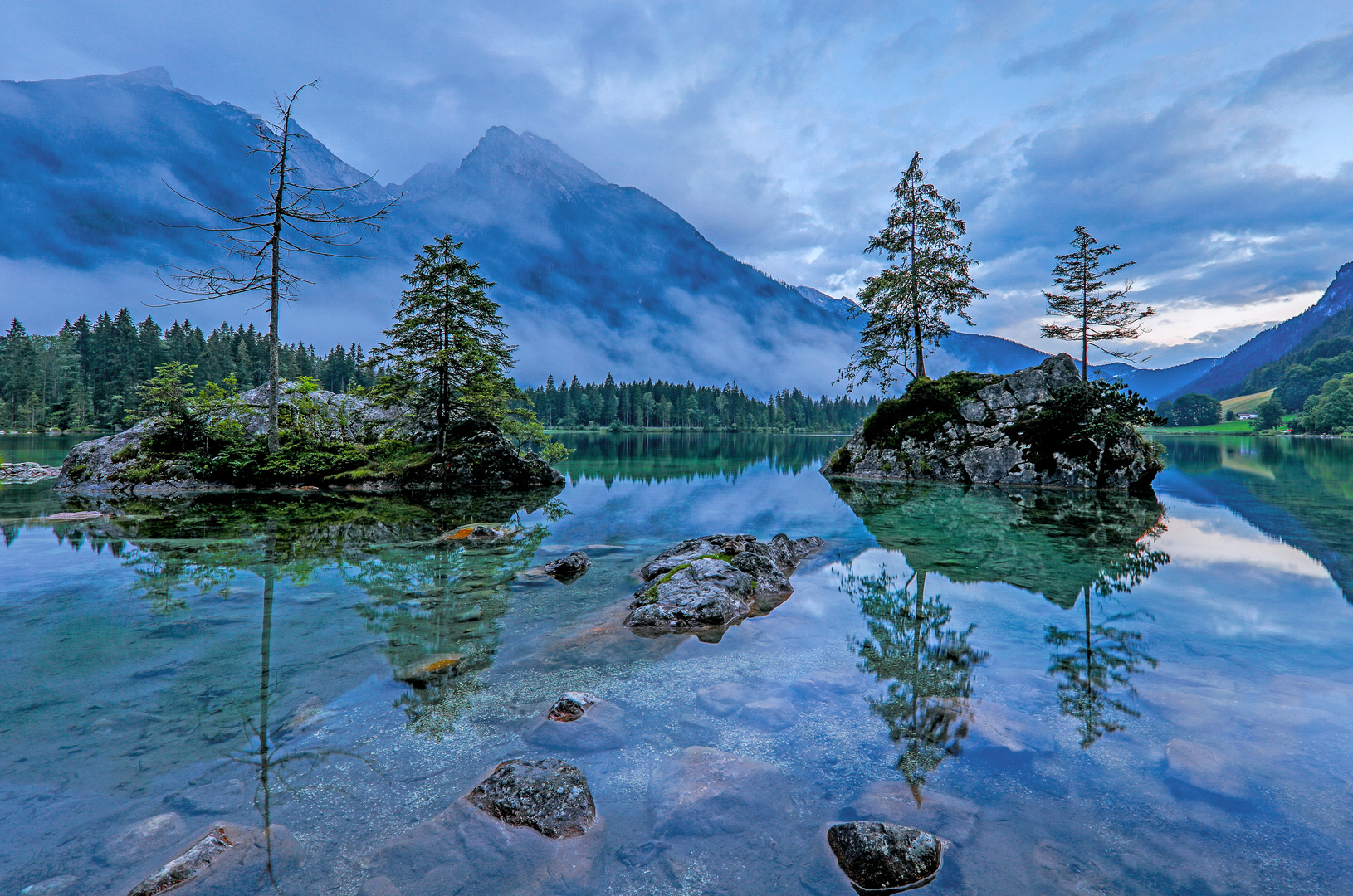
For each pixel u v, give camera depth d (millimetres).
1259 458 43531
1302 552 11008
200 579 8570
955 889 2781
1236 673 5430
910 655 5977
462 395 22859
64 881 2809
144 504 16266
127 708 4672
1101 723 4453
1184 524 14203
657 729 4406
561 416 155125
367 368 21438
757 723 4496
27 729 4301
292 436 22250
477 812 3346
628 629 6820
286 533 12320
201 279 19031
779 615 7414
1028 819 3307
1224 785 3598
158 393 21422
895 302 32844
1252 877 2832
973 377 28828
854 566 10195
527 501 18906
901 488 23812
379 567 9508
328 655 5840
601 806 3479
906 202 32719
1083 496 20500
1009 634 6602
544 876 2898
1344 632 6578
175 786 3619
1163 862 2941
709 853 3061
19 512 14469
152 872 2871
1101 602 7844
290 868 2910
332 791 3594
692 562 8719
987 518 15586
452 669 5574
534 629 6797
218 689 5043
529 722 4531
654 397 181625
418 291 21969
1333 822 3240
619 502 19094
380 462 22844
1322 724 4395
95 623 6652
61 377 87688
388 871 2902
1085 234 29984
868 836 2949
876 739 4230
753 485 24984
